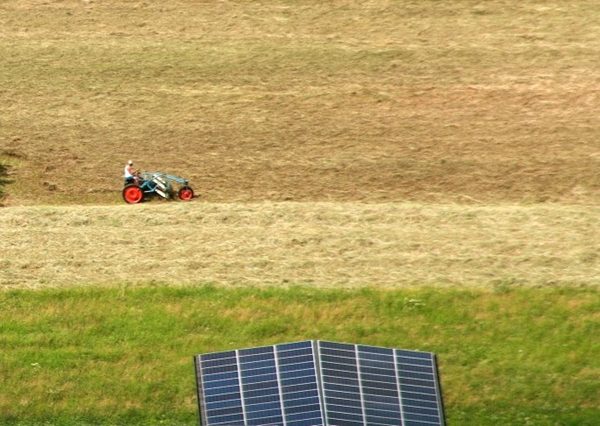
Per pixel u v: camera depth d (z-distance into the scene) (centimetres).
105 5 17162
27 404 8594
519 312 9319
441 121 13800
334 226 11256
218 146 13575
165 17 16738
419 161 12962
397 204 11894
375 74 14938
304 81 14888
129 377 8825
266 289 9806
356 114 14088
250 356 7462
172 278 10144
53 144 13762
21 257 10656
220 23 16488
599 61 14862
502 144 13200
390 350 7481
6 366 8938
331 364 7419
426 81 14700
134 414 8506
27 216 11638
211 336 9231
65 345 9212
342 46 15675
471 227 11088
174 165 13188
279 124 13962
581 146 13025
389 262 10344
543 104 14000
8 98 14812
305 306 9525
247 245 10831
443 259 10350
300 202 12188
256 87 14825
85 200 12600
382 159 13062
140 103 14625
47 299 9788
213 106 14462
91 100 14738
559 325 9138
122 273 10288
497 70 14838
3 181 12938
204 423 7306
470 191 12275
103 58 15700
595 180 12294
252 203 12169
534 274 9925
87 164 13312
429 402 7344
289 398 7312
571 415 8262
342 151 13300
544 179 12406
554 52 15162
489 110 13962
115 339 9256
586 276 9838
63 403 8612
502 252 10444
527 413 8312
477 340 9038
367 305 9500
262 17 16575
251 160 13225
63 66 15538
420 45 15562
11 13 16988
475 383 8581
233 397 7350
